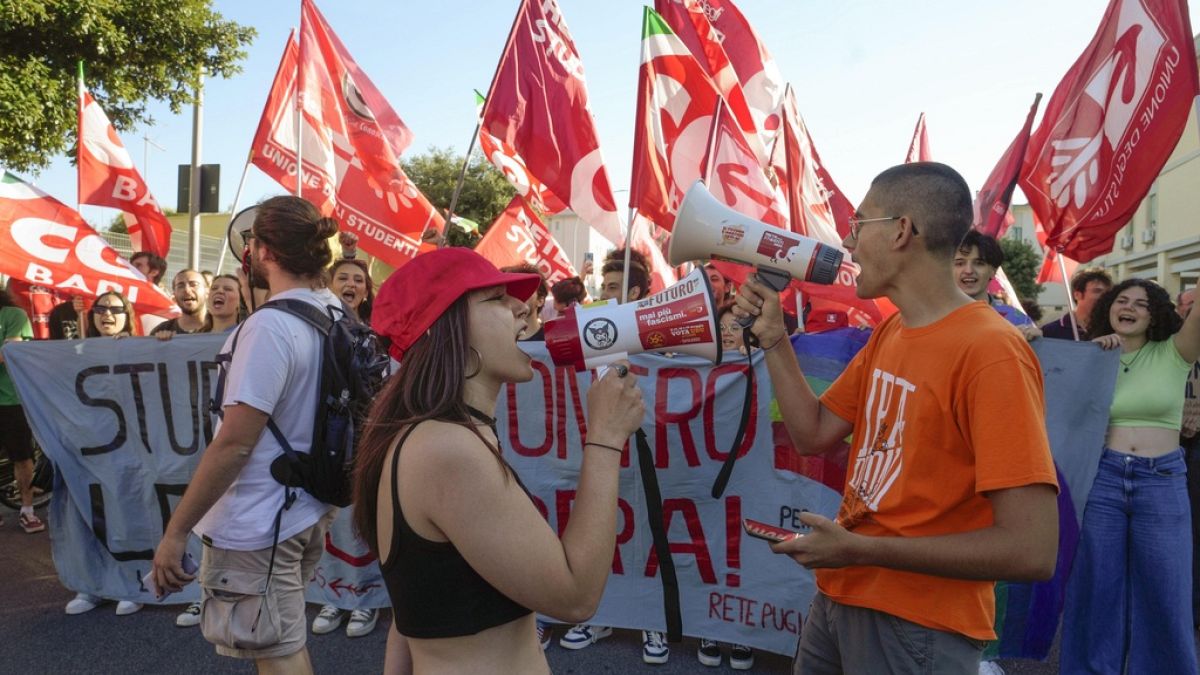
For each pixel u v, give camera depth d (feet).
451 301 4.45
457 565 4.23
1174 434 10.55
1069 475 10.82
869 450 6.01
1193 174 63.36
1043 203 14.17
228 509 7.43
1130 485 10.45
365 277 15.10
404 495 4.25
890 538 5.25
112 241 46.85
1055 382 10.87
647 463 7.37
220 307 15.53
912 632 5.57
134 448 13.44
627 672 11.44
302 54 18.70
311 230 7.87
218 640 7.54
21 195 17.25
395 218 19.49
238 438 7.15
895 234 5.74
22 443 17.85
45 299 23.41
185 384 13.30
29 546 16.98
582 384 12.36
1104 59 13.37
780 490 11.51
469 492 4.11
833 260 6.56
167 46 39.55
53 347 13.47
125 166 21.18
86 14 34.88
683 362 11.86
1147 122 12.66
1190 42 12.24
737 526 11.68
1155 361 10.64
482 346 4.60
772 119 22.61
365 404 7.74
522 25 16.49
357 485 4.64
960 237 5.72
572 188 16.60
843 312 17.92
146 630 12.67
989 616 5.65
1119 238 80.64
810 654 6.49
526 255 23.77
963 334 5.42
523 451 12.57
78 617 13.16
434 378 4.47
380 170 19.43
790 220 16.98
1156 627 10.38
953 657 5.50
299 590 7.88
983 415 5.12
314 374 7.63
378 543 4.53
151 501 13.39
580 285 16.81
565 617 4.27
